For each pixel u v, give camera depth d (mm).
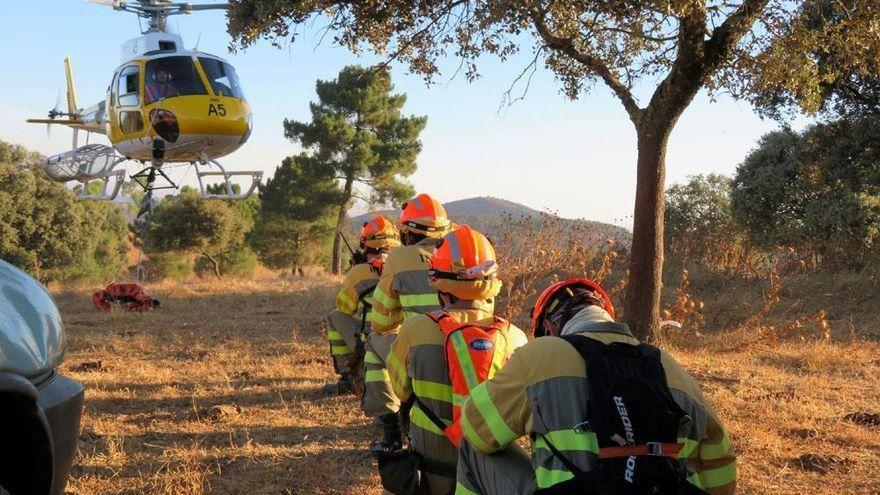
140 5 18938
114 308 15211
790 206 20969
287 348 10961
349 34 11938
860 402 7754
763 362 10305
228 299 17438
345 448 6109
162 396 7879
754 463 5770
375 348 5098
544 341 2588
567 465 2346
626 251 16531
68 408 3203
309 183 42719
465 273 3672
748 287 16500
